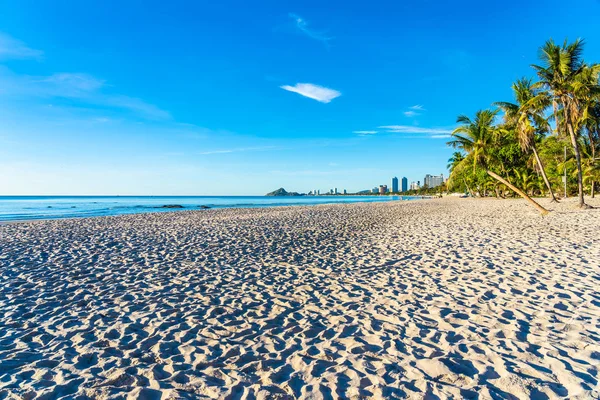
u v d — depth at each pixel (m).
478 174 44.28
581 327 4.20
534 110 19.12
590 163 27.28
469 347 3.79
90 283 6.64
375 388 3.04
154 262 8.45
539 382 3.06
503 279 6.33
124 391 3.05
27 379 3.29
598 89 16.64
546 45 17.50
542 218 15.96
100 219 22.11
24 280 6.87
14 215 29.70
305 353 3.77
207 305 5.39
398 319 4.66
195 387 3.12
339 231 13.78
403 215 21.72
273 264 8.15
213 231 14.26
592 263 7.21
